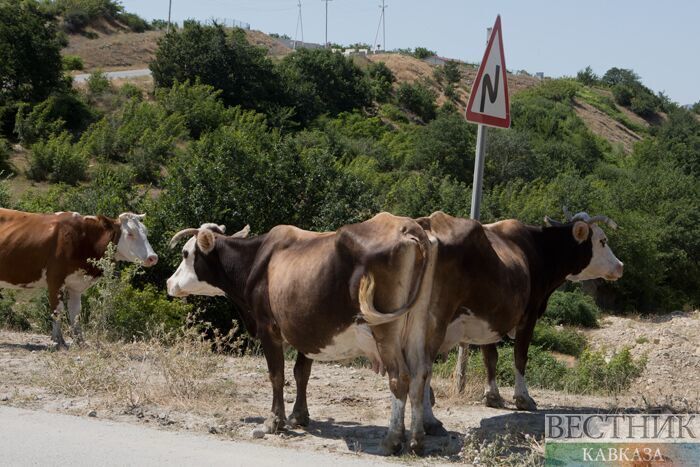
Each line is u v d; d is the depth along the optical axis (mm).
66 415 7543
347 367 12391
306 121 66188
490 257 7805
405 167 57594
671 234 44875
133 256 11875
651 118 111625
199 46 63625
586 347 29141
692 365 23891
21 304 18031
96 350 10023
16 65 50875
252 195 19359
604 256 9453
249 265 8039
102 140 45625
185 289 8531
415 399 6758
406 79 94062
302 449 6852
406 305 6539
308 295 7047
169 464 5824
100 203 21266
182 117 52312
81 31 86250
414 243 6562
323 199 20094
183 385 8883
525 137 61375
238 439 7148
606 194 47469
